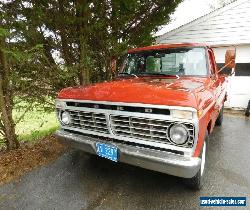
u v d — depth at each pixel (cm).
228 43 930
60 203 297
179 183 342
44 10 521
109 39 622
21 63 448
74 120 329
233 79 941
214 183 345
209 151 475
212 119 358
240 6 892
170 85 296
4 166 395
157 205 292
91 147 307
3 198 309
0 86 424
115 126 287
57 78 556
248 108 828
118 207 288
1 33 361
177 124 248
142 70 421
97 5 589
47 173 372
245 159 435
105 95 288
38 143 507
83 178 357
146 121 264
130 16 639
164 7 686
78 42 600
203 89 302
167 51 407
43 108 569
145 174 366
